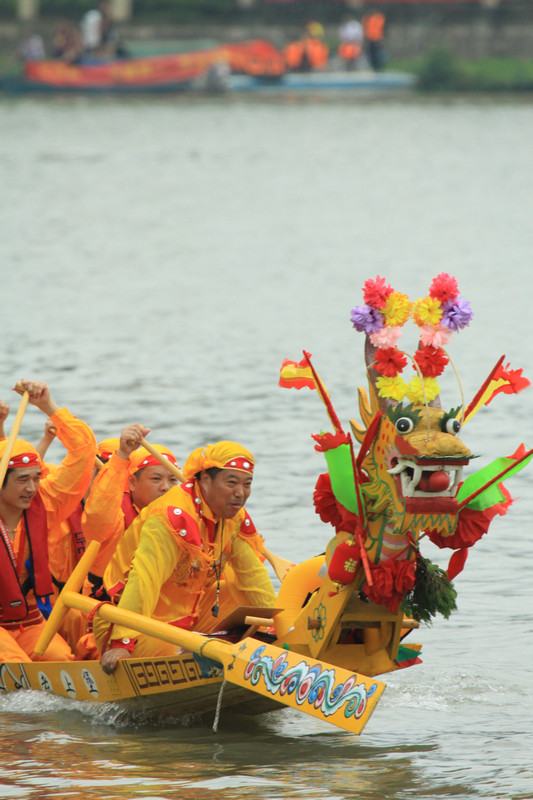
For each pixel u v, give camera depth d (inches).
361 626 916.0
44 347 2373.3
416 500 820.6
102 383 2066.9
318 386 885.8
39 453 1094.4
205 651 869.2
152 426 1774.1
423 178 5703.7
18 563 1019.3
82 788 784.9
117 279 3240.7
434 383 856.3
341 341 2436.0
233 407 1902.1
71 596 947.3
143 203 4886.8
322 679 832.9
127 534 956.0
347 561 872.9
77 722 915.4
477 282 3166.8
